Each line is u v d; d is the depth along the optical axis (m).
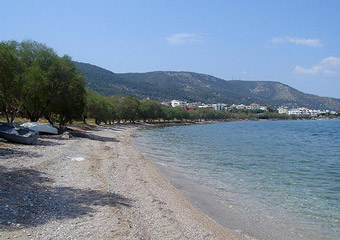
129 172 21.61
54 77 43.88
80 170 19.33
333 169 28.45
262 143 55.03
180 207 14.38
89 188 14.99
